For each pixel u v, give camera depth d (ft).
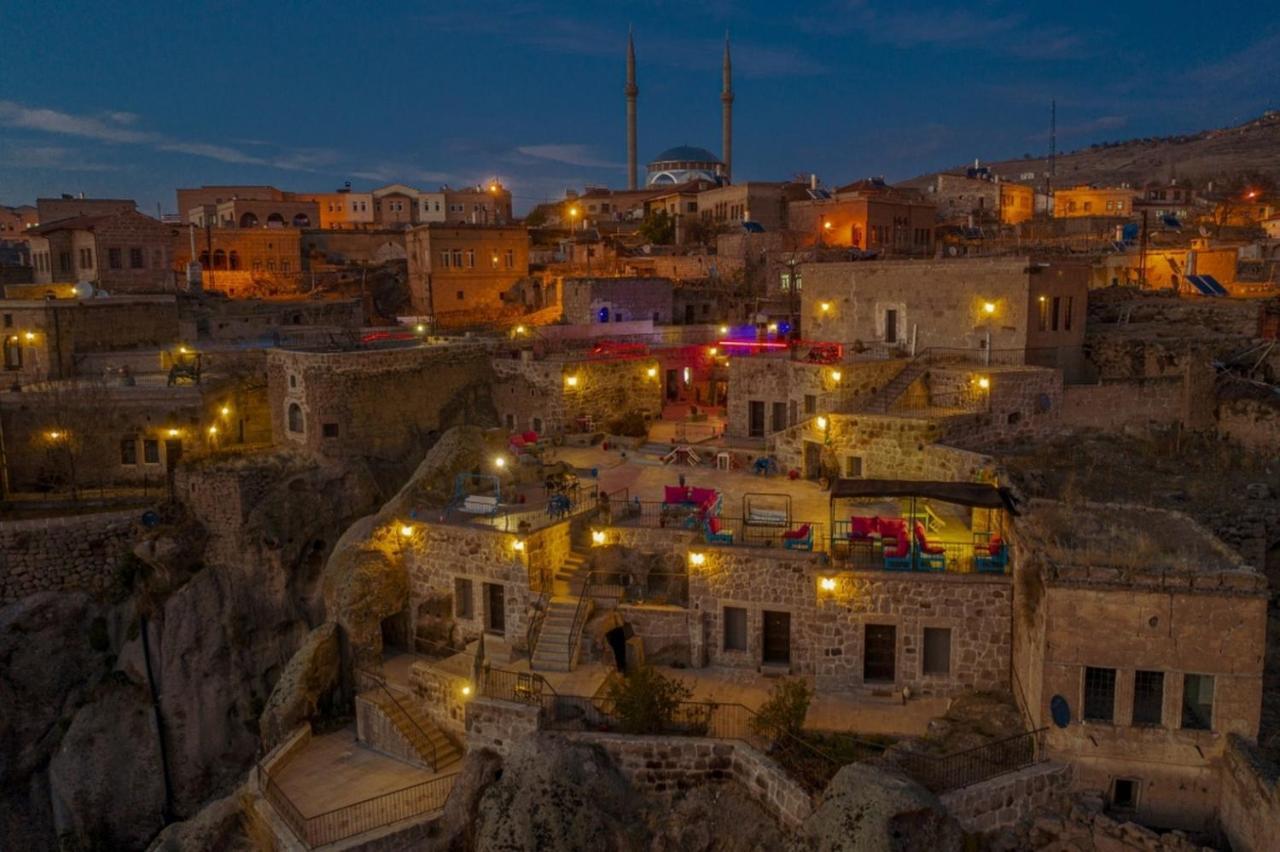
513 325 204.64
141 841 122.83
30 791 123.44
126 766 123.13
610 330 183.42
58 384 147.02
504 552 99.66
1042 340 132.36
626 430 153.28
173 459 142.82
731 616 94.73
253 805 86.63
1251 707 69.41
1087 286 138.62
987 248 230.89
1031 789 71.61
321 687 102.42
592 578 101.81
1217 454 114.93
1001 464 104.58
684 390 179.32
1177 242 212.64
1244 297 158.71
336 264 271.49
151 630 127.44
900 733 81.25
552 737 78.23
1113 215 294.46
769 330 176.45
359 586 103.96
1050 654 72.84
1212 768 70.54
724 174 447.83
